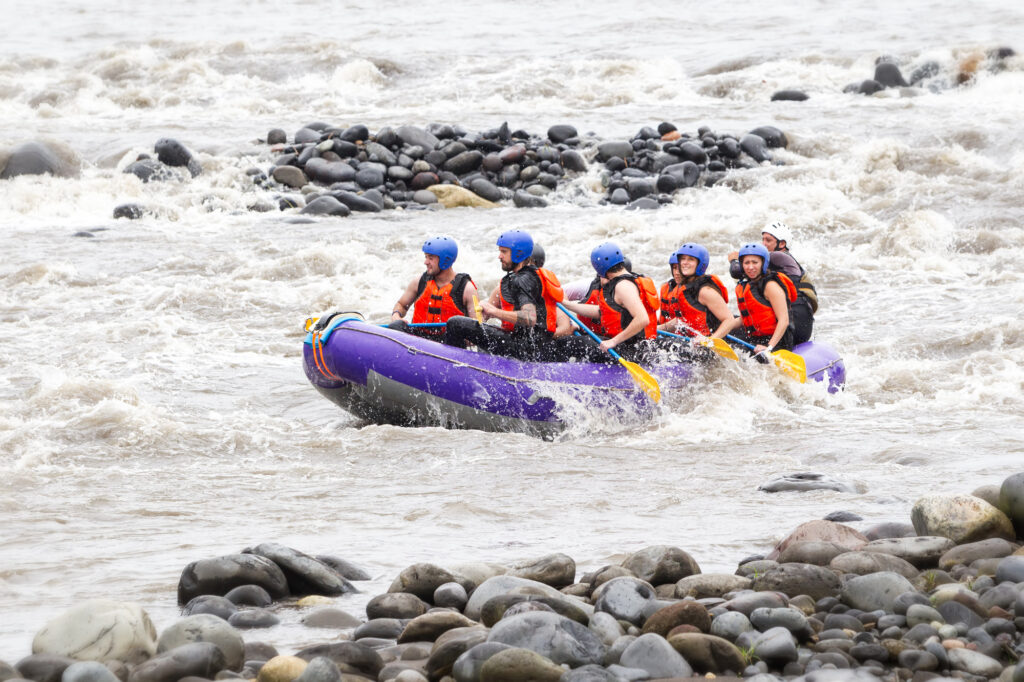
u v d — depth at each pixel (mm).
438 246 35406
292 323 50781
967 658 13000
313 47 132000
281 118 103750
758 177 78250
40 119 106750
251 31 150750
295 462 30938
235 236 68125
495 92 112500
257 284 56844
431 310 36094
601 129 91875
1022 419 34594
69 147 84500
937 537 17828
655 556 17281
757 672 13234
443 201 77312
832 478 26297
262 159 84188
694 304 36812
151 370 42969
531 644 13477
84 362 44000
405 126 83312
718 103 105250
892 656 13516
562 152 82438
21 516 24203
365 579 18656
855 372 41344
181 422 35469
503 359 34531
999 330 45844
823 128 88875
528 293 34031
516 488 27031
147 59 128750
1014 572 15547
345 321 36312
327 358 35812
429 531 22453
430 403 34469
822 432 33188
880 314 50562
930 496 18938
